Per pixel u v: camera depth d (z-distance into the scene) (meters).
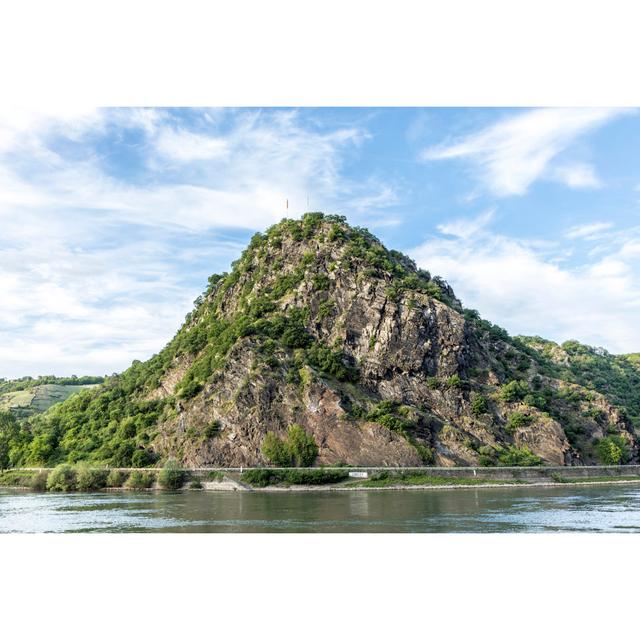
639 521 88.12
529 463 167.62
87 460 177.25
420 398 181.25
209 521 91.00
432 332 192.00
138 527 86.12
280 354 182.75
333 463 156.50
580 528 81.69
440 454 162.12
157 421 184.25
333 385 173.75
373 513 98.12
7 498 133.38
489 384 199.25
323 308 199.00
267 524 87.38
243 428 161.38
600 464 189.62
